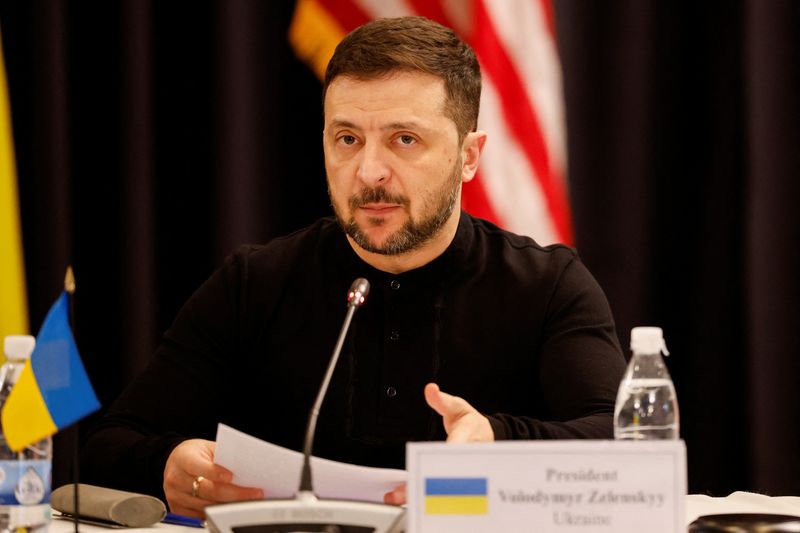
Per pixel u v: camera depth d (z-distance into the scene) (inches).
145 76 468.1
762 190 508.1
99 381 474.0
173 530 235.5
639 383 249.4
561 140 454.3
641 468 181.5
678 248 522.0
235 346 319.0
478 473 180.2
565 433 259.4
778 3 506.6
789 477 507.2
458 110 289.7
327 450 303.1
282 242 332.5
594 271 518.9
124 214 467.5
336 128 284.8
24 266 456.1
